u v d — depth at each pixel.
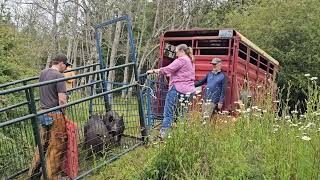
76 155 3.53
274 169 2.54
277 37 12.75
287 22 12.55
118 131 4.20
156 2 22.23
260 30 13.01
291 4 12.94
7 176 3.58
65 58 3.80
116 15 20.41
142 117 4.45
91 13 19.39
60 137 3.47
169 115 4.29
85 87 4.74
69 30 20.59
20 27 20.39
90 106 4.39
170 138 3.19
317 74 12.28
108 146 4.01
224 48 5.97
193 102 3.72
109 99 4.50
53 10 19.92
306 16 12.69
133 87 4.48
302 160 2.44
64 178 3.47
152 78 5.86
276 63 8.95
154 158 3.18
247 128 3.07
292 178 2.47
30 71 8.08
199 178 2.67
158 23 21.81
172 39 6.32
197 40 6.21
